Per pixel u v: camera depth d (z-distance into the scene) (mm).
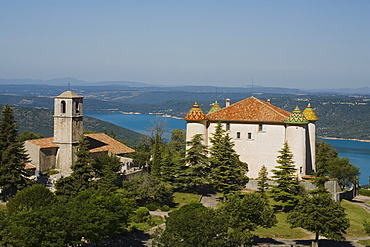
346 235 75500
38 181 86812
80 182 77625
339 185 118438
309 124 106562
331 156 134625
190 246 53344
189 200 85938
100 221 58406
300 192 85625
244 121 99812
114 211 62062
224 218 57906
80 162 79188
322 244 69438
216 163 86562
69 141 93500
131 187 81562
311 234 74500
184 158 90125
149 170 102500
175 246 53469
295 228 76500
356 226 79875
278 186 85562
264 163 98750
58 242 51719
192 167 88312
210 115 102562
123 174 90875
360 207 94750
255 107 102375
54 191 79188
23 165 81938
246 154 100000
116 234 65688
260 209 64562
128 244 63844
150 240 65625
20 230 49969
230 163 86062
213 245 53500
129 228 70125
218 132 91438
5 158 80438
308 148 106438
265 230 73750
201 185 96562
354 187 117312
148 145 123312
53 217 54219
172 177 91125
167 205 82375
